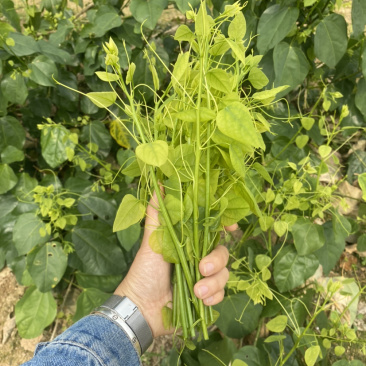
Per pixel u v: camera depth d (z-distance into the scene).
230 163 0.75
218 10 1.36
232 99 0.68
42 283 1.37
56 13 1.77
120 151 1.51
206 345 1.41
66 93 1.72
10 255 1.58
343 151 1.89
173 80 0.76
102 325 0.79
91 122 1.71
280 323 1.04
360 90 1.40
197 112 0.69
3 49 1.45
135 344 0.87
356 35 1.27
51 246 1.40
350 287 1.50
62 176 1.87
